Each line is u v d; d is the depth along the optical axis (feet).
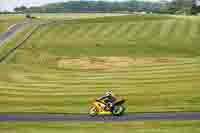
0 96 346.13
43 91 369.50
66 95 343.87
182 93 329.11
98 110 259.80
